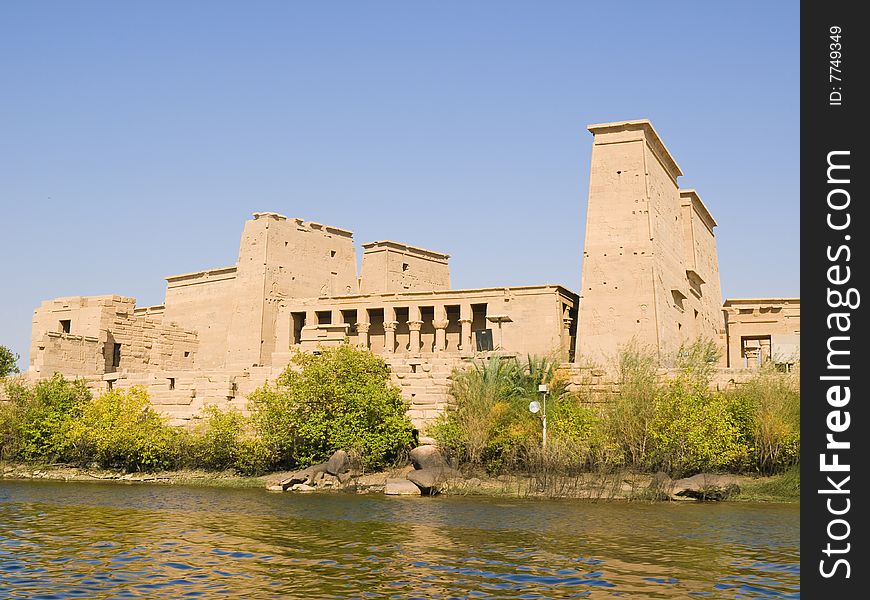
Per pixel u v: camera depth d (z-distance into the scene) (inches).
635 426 1232.2
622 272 1804.9
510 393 1363.2
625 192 1841.8
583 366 1453.0
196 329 2659.9
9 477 1461.6
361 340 2409.0
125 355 2372.0
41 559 693.9
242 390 1605.6
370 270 2728.8
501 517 920.3
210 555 709.9
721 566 657.0
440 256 2923.2
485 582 610.5
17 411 1624.0
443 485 1175.6
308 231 2635.3
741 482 1170.0
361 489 1216.8
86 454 1534.2
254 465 1391.5
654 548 730.8
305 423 1358.3
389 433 1347.2
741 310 2237.9
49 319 2412.6
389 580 617.3
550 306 2212.1
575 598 567.2
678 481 1107.3
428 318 2450.8
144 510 995.9
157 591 588.4
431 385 1444.4
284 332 2469.2
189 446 1461.6
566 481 1154.0
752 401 1264.8
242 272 2517.2
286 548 740.7
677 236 2087.8
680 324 1982.0
